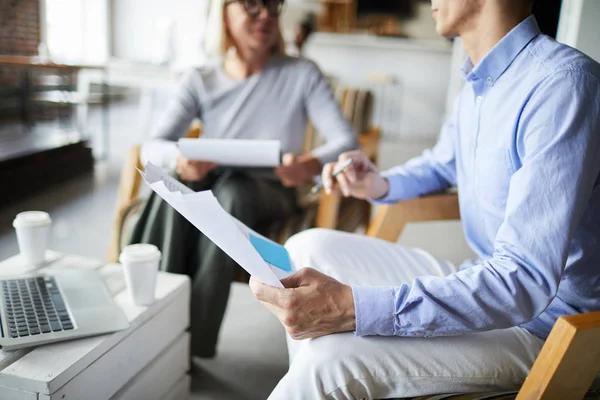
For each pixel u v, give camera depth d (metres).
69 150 3.98
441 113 7.26
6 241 2.55
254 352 1.67
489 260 0.82
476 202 1.04
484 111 0.97
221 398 1.43
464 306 0.78
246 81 1.81
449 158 1.31
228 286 1.51
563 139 0.79
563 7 1.49
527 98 0.87
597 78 0.82
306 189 2.00
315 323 0.81
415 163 1.37
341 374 0.80
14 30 6.38
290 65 1.84
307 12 7.17
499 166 0.93
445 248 1.94
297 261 1.17
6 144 3.76
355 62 7.25
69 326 0.97
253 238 0.95
